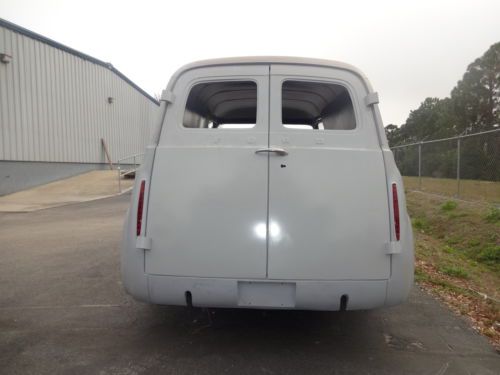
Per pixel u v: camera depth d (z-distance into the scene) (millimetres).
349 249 2684
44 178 18422
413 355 3029
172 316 3779
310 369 2797
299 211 2697
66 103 20125
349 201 2707
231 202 2721
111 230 8609
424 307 4105
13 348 3100
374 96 2834
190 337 3320
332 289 2680
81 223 9609
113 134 25641
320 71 2939
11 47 16281
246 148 2758
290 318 3764
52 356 2967
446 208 10039
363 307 2734
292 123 4520
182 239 2727
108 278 5031
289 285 2730
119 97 26578
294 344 3207
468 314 3920
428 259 6320
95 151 23219
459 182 10711
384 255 2699
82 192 16609
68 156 20312
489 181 10281
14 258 6113
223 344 3193
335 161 2746
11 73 16312
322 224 2689
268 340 3279
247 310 3951
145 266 2766
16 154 16594
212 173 2750
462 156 11406
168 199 2752
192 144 2811
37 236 7938
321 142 2781
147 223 2762
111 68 25094
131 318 3725
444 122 42812
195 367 2811
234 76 2922
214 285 2709
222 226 2709
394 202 2730
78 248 6824
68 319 3697
